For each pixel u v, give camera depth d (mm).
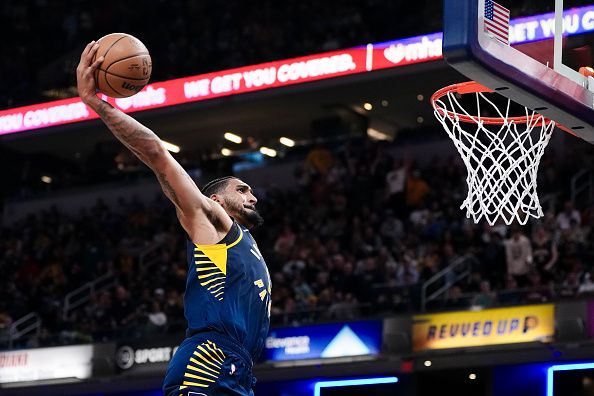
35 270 23734
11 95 27547
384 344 16750
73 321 20750
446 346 16297
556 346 15523
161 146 4652
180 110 24438
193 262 4820
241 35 26750
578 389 15930
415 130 24469
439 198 21141
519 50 6801
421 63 21250
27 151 28281
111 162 27516
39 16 29953
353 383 17344
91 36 29188
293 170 25375
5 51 29422
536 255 17172
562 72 7094
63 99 25766
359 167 23125
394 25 25297
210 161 25938
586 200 19828
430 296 17500
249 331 4820
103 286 22406
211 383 4695
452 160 22000
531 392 16359
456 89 7949
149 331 18859
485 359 16062
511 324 15906
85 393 18938
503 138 8109
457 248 18984
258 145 26250
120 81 4848
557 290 16078
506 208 7914
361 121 25516
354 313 17531
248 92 23531
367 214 21406
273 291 18969
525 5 7832
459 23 6137
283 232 21281
